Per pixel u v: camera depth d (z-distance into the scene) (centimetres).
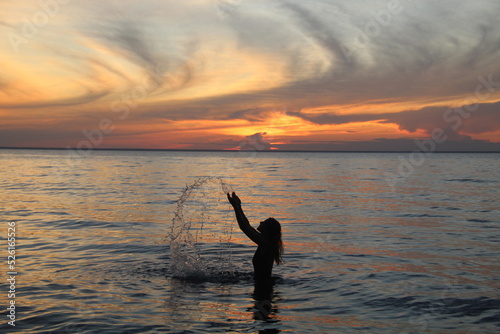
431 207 1597
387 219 1291
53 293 541
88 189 2264
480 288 581
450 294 554
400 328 437
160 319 453
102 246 853
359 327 438
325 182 3008
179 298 527
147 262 716
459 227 1142
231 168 5459
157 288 568
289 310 489
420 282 612
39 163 6538
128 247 845
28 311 475
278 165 6850
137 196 1912
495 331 431
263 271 618
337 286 589
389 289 576
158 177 3381
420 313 482
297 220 1266
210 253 792
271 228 631
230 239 941
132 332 417
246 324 442
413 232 1062
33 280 601
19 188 2308
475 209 1535
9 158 9512
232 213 1397
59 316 460
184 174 3859
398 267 704
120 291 552
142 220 1223
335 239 965
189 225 1145
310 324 445
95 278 615
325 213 1427
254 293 552
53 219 1227
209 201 1758
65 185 2533
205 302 512
